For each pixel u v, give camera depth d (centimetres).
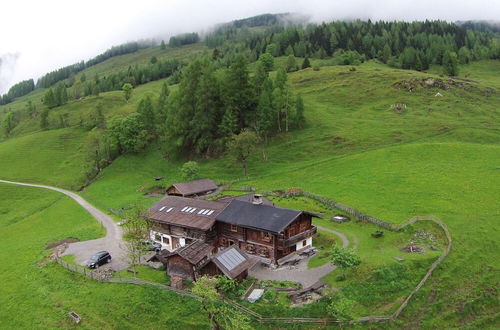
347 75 19362
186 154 13550
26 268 6681
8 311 5522
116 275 5934
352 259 5288
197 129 13038
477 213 7238
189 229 6781
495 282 5516
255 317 4712
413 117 14000
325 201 8438
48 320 5162
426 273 5547
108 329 4928
